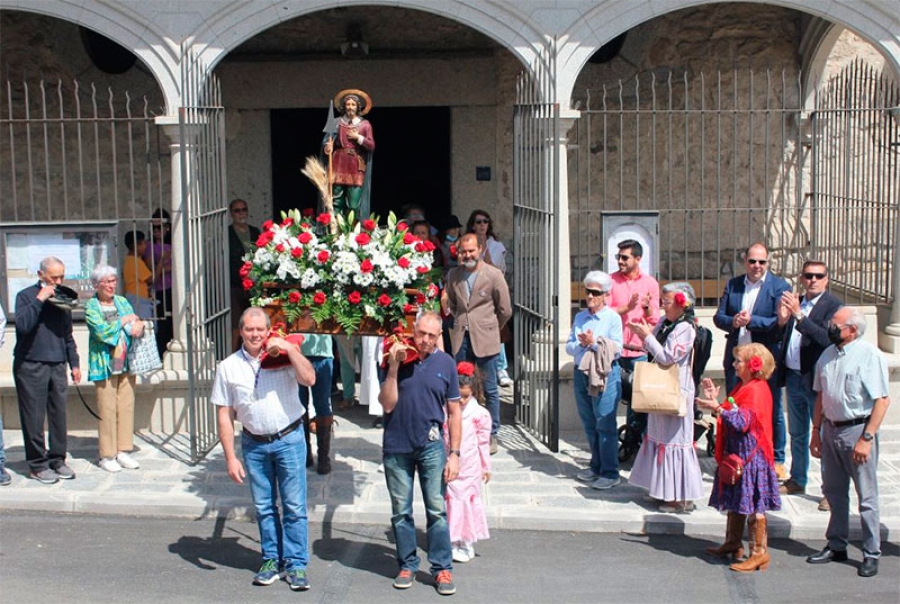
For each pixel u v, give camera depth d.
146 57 8.98
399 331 6.78
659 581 6.59
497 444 9.02
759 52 11.39
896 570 6.79
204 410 8.91
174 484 8.13
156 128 11.48
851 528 7.35
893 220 9.97
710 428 8.71
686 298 7.45
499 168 11.92
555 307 8.66
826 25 10.66
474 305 8.84
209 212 8.80
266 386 6.38
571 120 9.16
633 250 8.69
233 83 11.80
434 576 6.46
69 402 9.45
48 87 11.28
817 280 8.00
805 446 7.99
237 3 8.94
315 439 9.27
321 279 7.00
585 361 8.01
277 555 6.54
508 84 11.78
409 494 6.47
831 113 10.88
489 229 10.71
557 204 8.57
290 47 11.81
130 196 11.57
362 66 11.78
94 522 7.57
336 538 7.32
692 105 11.51
